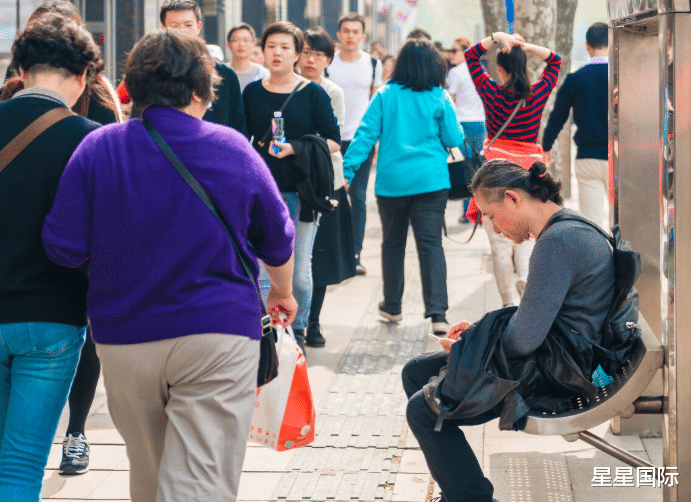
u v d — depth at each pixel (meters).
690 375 3.41
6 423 3.16
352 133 9.39
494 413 3.54
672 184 3.38
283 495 4.14
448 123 6.63
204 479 2.84
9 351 3.10
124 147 2.82
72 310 3.14
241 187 2.87
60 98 3.19
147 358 2.81
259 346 3.01
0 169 3.02
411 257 9.73
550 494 4.07
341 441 4.79
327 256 6.39
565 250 3.33
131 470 3.07
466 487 3.56
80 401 4.42
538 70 10.62
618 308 3.41
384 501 4.07
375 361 6.20
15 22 9.39
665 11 3.33
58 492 4.22
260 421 3.61
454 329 3.94
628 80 4.48
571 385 3.37
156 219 2.78
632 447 4.58
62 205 2.81
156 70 2.87
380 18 40.66
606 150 7.06
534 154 6.69
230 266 2.87
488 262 9.29
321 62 7.36
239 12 17.53
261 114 6.02
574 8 13.28
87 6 11.62
